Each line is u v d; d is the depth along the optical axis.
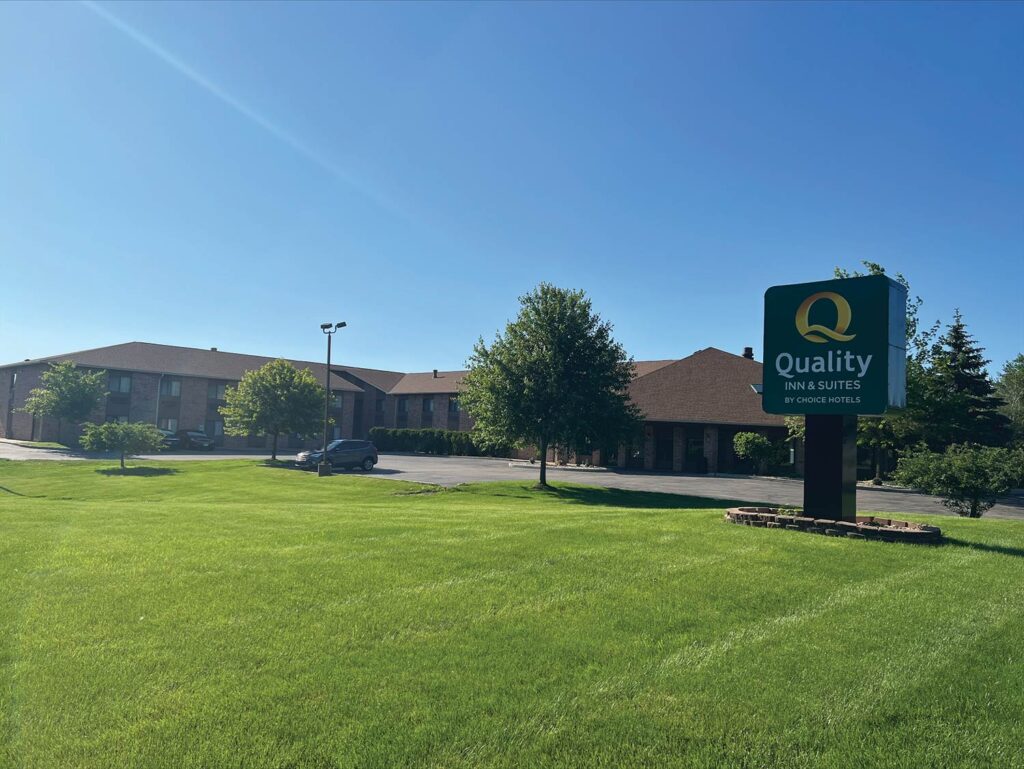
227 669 4.97
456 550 8.67
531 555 8.40
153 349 58.28
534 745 4.01
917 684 4.85
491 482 29.84
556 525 10.75
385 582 7.19
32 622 5.94
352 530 10.39
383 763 3.81
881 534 9.84
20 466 35.31
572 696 4.62
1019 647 5.58
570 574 7.52
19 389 56.41
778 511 11.66
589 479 34.75
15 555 8.57
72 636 5.61
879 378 10.50
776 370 11.41
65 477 31.94
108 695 4.57
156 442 35.44
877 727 4.28
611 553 8.51
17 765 3.77
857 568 8.05
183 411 55.69
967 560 8.61
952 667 5.15
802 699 4.60
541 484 28.78
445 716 4.32
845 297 10.89
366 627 5.84
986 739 4.15
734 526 10.80
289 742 4.01
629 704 4.50
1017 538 10.55
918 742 4.11
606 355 28.12
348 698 4.54
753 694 4.66
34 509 14.77
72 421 47.69
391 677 4.86
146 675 4.87
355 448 38.56
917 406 33.75
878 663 5.20
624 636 5.68
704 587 7.08
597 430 27.77
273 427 41.50
